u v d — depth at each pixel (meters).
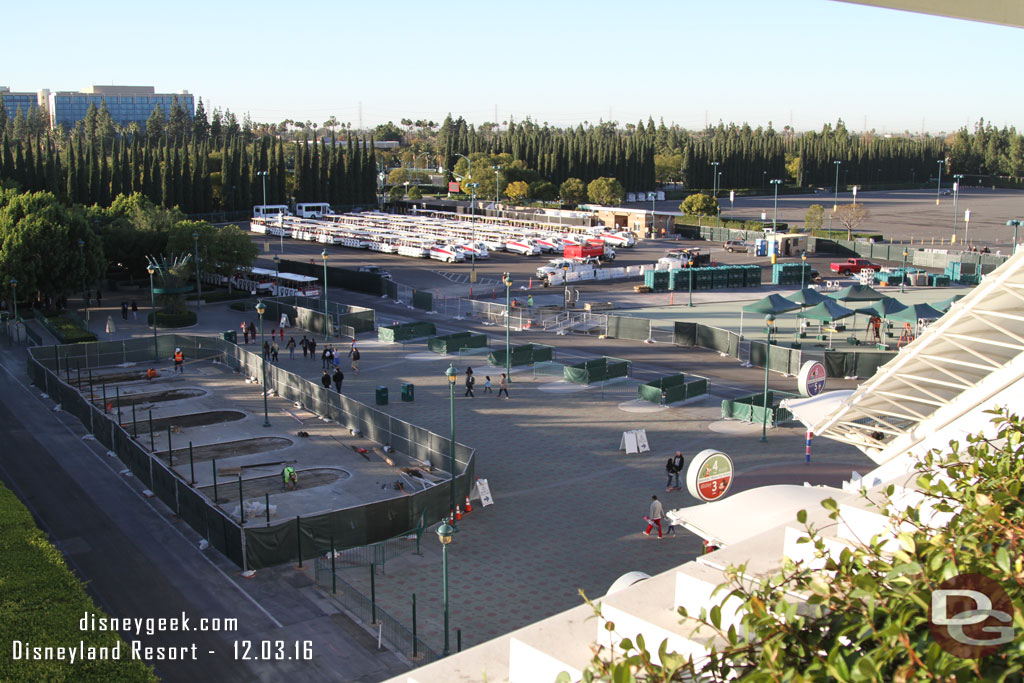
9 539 26.88
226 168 146.38
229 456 42.66
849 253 119.56
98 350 59.00
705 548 24.05
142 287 92.38
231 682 24.09
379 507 32.88
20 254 72.88
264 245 124.75
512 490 38.69
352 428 46.78
